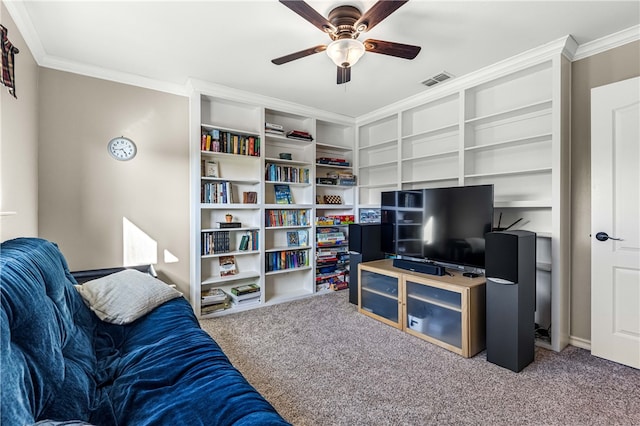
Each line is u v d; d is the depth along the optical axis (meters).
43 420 0.77
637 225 2.04
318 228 3.94
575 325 2.38
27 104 2.14
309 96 3.38
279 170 3.63
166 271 3.04
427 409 1.62
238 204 3.28
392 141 3.69
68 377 1.02
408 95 3.35
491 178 2.88
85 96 2.64
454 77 2.87
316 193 4.15
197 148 3.03
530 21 2.01
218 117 3.32
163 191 3.01
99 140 2.70
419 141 3.58
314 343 2.41
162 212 3.01
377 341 2.45
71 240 2.59
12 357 0.74
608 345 2.13
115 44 2.28
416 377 1.93
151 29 2.09
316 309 3.26
